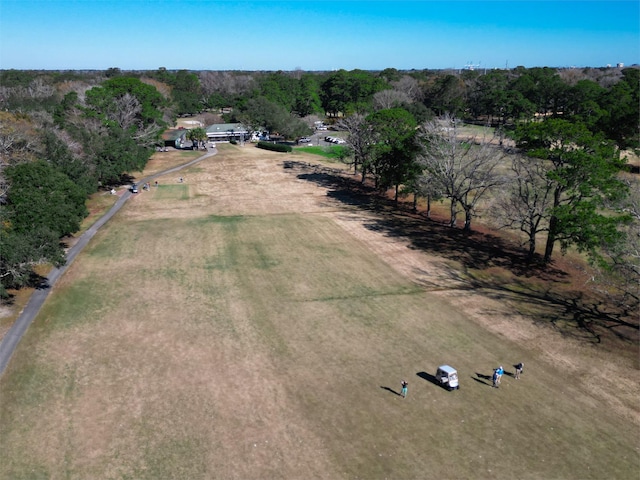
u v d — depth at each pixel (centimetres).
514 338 3881
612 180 4484
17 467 2505
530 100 15612
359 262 5450
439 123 6925
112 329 3881
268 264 5331
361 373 3378
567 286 4847
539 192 5506
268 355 3575
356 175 10231
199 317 4106
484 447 2705
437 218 7219
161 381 3238
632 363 3559
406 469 2544
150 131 10600
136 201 7894
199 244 5919
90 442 2689
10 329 3834
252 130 14900
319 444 2708
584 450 2698
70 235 6131
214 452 2638
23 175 4944
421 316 4219
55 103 11988
